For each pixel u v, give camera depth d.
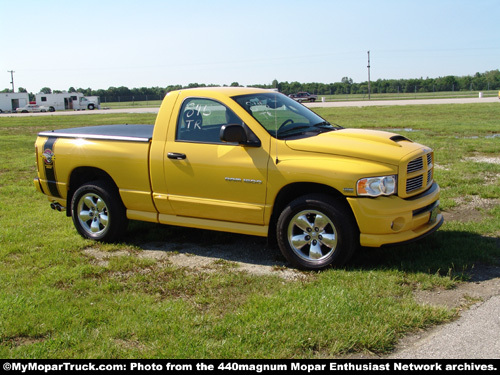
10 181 10.59
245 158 5.13
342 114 31.11
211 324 3.81
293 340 3.49
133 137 5.86
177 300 4.34
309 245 5.10
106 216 6.16
